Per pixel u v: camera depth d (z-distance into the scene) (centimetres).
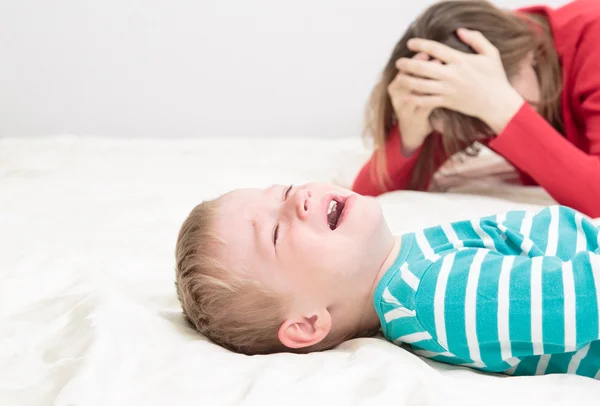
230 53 236
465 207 130
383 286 83
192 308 87
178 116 240
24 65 232
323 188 91
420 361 76
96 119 238
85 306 85
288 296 84
